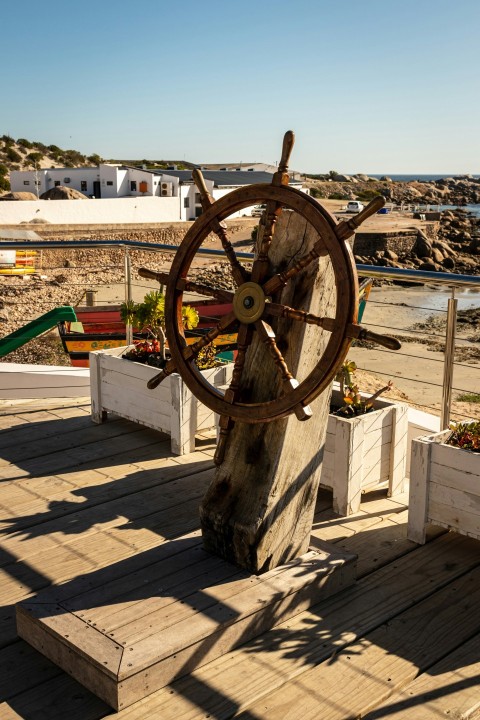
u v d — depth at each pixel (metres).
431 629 2.28
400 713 1.91
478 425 2.85
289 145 2.18
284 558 2.45
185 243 2.46
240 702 1.92
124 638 2.00
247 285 2.29
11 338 6.80
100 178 40.47
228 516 2.39
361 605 2.41
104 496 3.30
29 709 1.92
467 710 1.92
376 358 14.28
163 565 2.41
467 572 2.65
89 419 4.37
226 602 2.18
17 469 3.61
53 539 2.88
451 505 2.76
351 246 2.13
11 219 30.48
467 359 14.46
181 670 2.01
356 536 2.94
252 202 2.31
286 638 2.21
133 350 4.22
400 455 3.36
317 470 2.50
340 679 2.03
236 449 2.45
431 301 22.33
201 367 4.09
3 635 2.24
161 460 3.75
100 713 1.89
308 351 2.31
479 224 56.69
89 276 23.38
